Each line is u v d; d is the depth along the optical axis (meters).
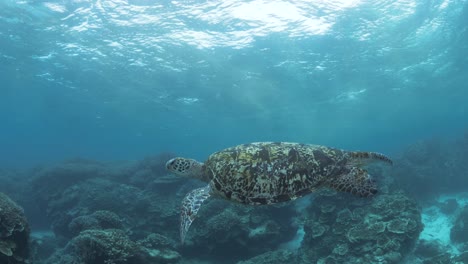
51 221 19.38
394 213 11.73
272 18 19.03
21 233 8.58
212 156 5.62
